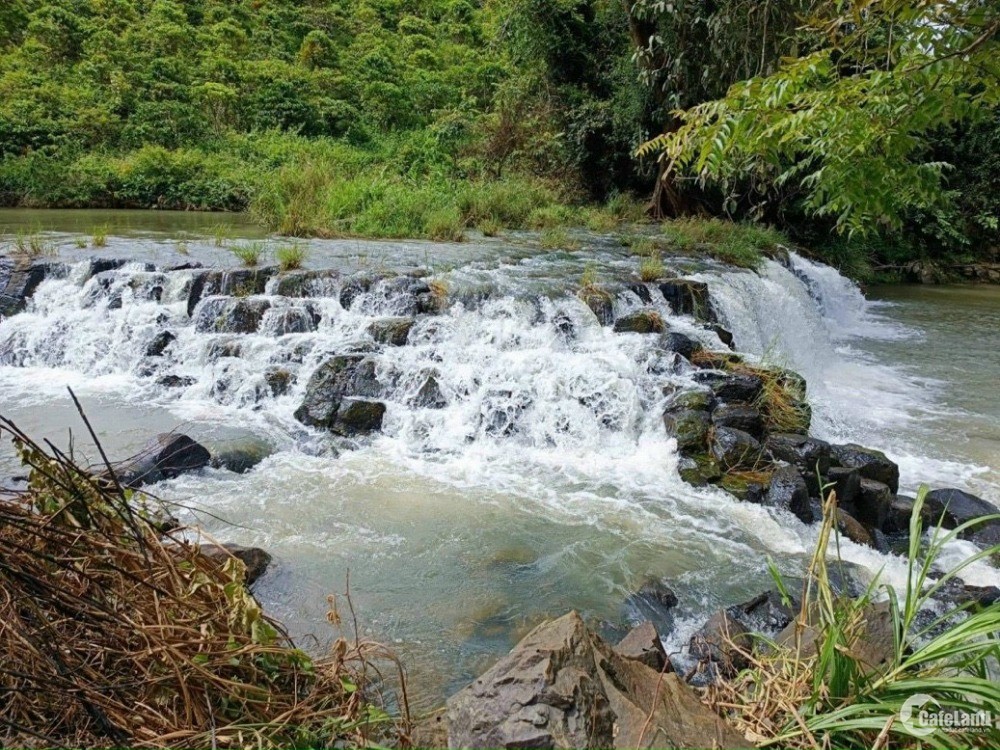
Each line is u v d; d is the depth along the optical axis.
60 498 2.33
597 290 8.43
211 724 2.04
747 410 6.35
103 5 25.00
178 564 2.46
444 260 10.11
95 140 19.33
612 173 17.75
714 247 12.13
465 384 6.89
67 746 1.97
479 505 5.43
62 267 8.93
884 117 3.11
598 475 5.97
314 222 12.48
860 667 2.34
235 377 7.21
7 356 8.06
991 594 4.35
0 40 23.00
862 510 5.51
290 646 2.61
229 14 27.48
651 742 1.96
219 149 20.09
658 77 14.84
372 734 2.39
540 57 18.25
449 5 33.78
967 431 7.34
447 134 21.31
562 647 2.18
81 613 2.11
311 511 5.21
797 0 10.13
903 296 15.84
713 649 3.56
